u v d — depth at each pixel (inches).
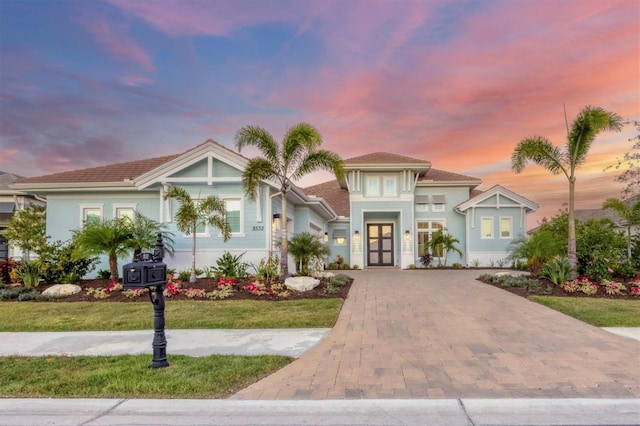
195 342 275.0
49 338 291.7
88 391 183.3
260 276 513.0
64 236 656.4
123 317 349.7
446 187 983.0
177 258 595.5
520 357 232.1
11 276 526.0
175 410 163.9
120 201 660.1
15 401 173.6
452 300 425.7
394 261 976.9
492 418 154.5
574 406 163.8
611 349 247.4
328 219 956.0
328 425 149.9
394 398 173.3
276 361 226.4
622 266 518.9
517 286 500.7
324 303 395.9
